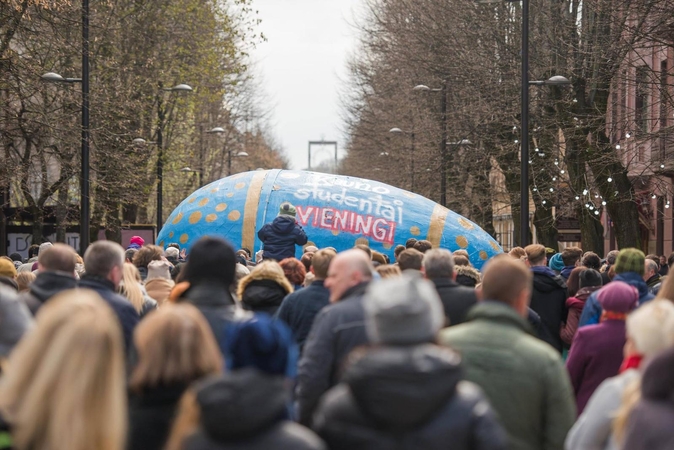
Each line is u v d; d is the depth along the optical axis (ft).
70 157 119.85
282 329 17.44
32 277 37.65
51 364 13.93
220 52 163.22
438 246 82.53
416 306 15.10
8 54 99.55
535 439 20.70
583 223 114.21
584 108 107.76
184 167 180.65
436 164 150.51
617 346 28.27
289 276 40.50
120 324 26.03
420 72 154.20
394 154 182.70
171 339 16.52
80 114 115.14
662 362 15.35
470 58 127.95
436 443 14.55
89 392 13.89
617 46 97.19
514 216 130.11
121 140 125.59
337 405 14.96
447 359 14.83
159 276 37.09
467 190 156.76
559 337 42.24
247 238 82.74
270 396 14.05
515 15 123.34
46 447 13.79
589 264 52.90
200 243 23.61
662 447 14.78
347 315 23.95
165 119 166.20
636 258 35.27
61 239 128.26
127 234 129.39
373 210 82.64
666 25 94.22
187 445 14.16
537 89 119.85
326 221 82.17
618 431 16.75
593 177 108.78
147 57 141.59
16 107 111.55
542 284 41.78
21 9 97.45
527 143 83.41
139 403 16.63
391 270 32.42
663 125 101.65
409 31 150.51
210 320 22.67
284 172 86.17
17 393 14.11
